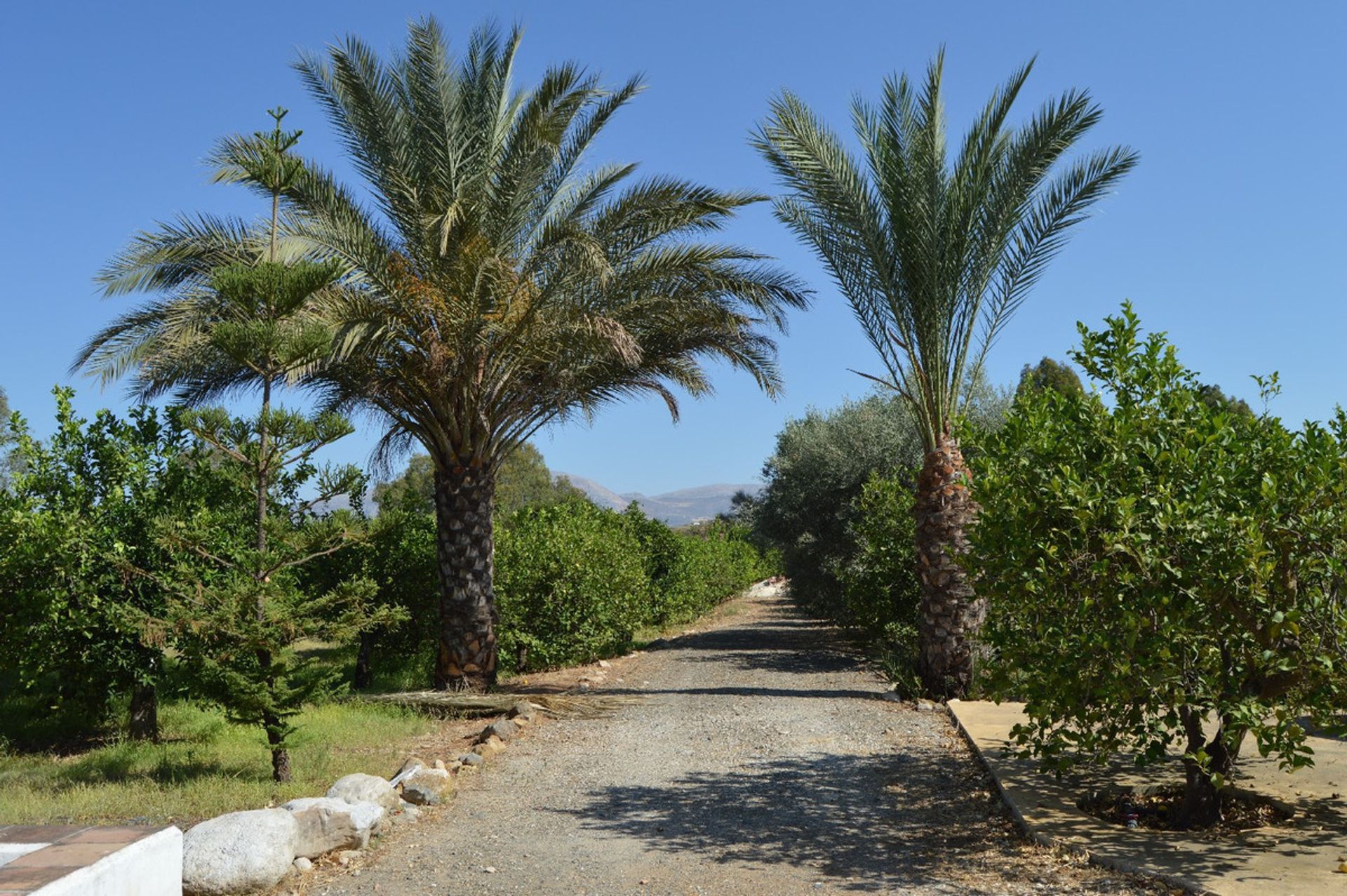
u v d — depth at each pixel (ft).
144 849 13.41
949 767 25.17
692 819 20.79
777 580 155.63
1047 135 36.04
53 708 32.81
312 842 17.89
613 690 40.70
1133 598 17.42
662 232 39.32
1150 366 19.56
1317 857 16.16
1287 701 17.79
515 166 37.27
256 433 24.35
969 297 38.24
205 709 28.40
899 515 49.11
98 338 36.65
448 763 26.23
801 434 73.36
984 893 15.67
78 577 29.86
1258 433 19.98
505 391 40.75
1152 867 15.88
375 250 35.86
